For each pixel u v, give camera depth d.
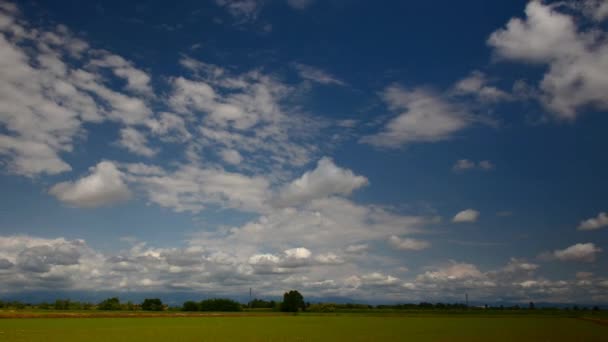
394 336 66.38
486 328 87.56
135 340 56.53
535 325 99.19
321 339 60.62
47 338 57.72
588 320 128.25
